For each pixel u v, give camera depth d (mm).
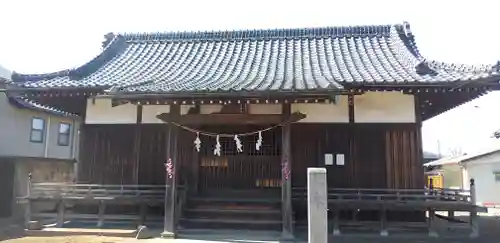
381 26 14875
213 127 11500
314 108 11039
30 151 19219
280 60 13180
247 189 11250
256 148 10766
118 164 11570
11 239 9336
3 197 14156
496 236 9906
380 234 9797
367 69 11547
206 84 10086
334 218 10008
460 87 9562
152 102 9586
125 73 12500
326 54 13406
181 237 9359
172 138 9805
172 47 15266
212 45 15234
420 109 11016
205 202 10805
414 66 10914
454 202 9703
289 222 9227
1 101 17531
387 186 10602
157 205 10695
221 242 8859
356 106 10953
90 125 11797
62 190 10828
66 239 9281
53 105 12539
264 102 9383
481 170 25312
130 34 16016
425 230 10250
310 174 6469
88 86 10664
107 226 10555
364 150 10797
